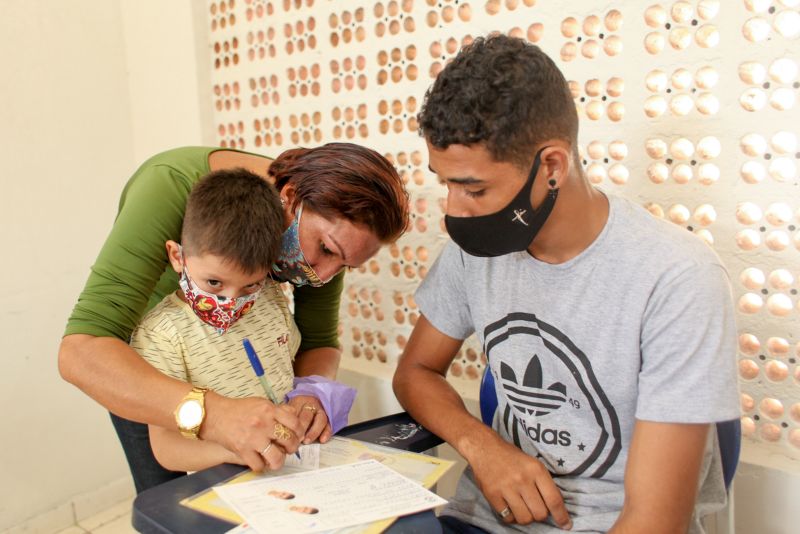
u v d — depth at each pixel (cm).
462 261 106
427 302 113
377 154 103
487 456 95
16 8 172
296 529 75
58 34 182
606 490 92
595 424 92
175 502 82
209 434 91
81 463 196
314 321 131
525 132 77
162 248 106
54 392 188
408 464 94
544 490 90
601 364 88
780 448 113
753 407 115
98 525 194
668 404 80
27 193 178
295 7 161
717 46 107
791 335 109
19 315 179
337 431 106
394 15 143
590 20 119
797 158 104
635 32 114
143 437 122
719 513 95
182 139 191
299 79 165
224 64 182
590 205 87
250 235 93
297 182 100
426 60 140
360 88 153
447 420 102
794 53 101
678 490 79
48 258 184
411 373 112
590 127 122
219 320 102
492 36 81
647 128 116
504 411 104
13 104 174
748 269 112
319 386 107
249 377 107
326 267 106
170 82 189
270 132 176
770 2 102
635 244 85
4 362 177
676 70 112
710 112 110
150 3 188
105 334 99
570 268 89
